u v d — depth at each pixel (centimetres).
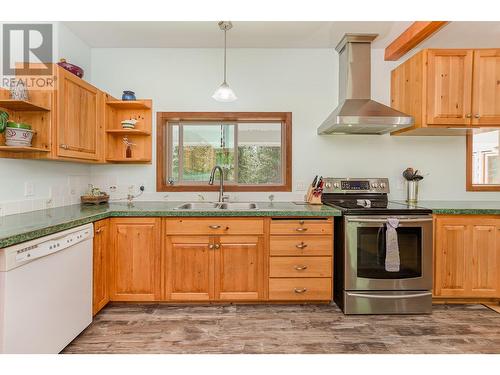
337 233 277
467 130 305
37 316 169
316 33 301
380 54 338
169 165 347
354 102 302
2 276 146
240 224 261
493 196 338
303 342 216
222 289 263
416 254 262
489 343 216
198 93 335
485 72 286
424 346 212
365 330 233
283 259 263
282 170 345
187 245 262
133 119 326
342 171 338
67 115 238
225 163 346
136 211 258
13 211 228
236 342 216
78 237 205
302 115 337
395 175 339
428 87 286
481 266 272
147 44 325
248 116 335
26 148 202
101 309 262
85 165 324
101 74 333
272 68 336
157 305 273
